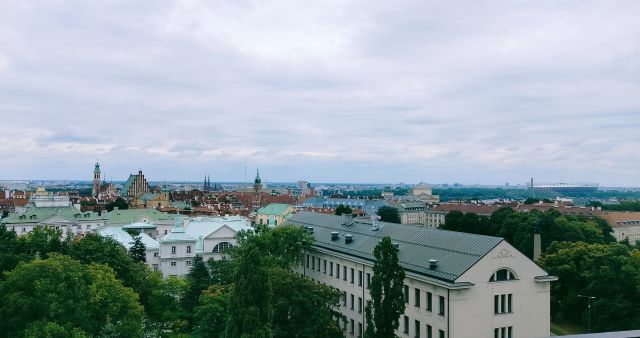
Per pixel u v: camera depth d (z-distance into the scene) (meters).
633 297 93.75
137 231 161.88
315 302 73.31
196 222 144.88
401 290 60.53
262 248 99.75
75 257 87.50
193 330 84.94
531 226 165.50
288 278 74.69
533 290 75.69
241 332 55.16
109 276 71.69
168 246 127.19
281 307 71.56
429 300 75.75
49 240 94.75
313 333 71.50
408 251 85.38
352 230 109.69
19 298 63.12
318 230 120.50
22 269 66.12
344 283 98.56
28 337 57.81
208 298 80.50
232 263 97.56
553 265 110.88
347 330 97.00
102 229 166.25
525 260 75.25
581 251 108.81
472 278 70.94
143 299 87.88
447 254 77.88
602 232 194.62
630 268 92.62
